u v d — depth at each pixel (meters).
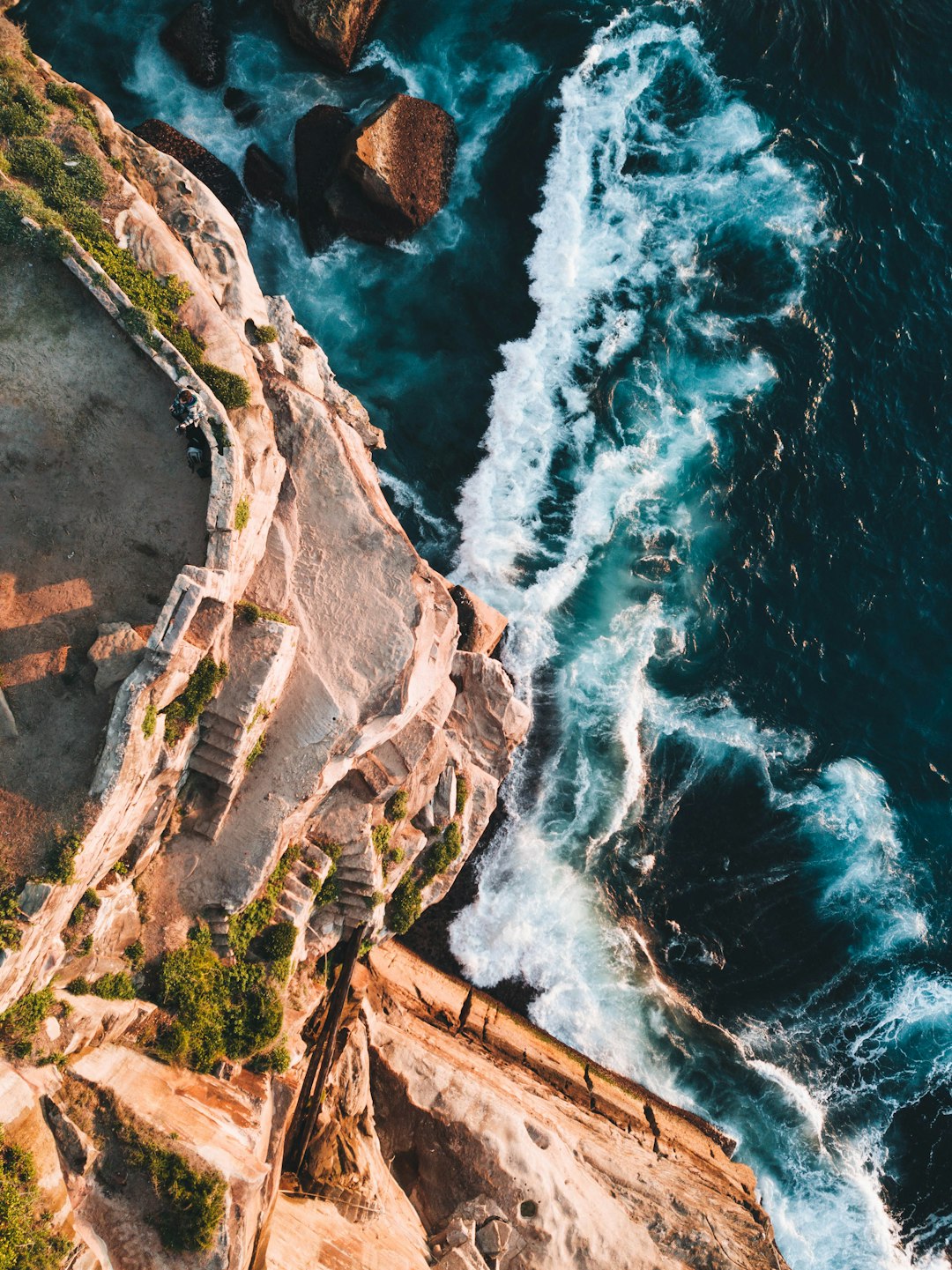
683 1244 30.03
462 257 43.19
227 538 23.25
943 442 45.09
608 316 43.81
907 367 45.69
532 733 39.91
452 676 34.44
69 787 21.61
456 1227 27.80
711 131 46.56
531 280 43.59
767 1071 38.06
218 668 24.02
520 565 41.28
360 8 42.88
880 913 40.31
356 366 41.59
